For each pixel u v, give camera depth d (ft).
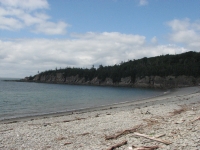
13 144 33.60
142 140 32.48
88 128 44.65
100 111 80.74
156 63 549.13
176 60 534.37
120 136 36.24
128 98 164.25
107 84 537.24
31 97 165.48
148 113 62.90
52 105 114.83
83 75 631.56
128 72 510.99
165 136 33.81
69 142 33.81
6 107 104.42
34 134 40.19
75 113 79.15
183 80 422.82
